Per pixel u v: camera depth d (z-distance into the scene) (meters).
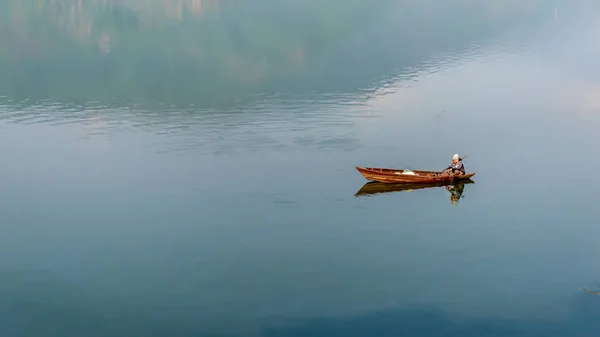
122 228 34.91
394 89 62.31
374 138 48.25
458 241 33.19
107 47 82.94
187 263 31.30
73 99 60.47
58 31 89.31
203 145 47.44
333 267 30.83
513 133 49.44
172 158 45.06
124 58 77.31
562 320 26.38
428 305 27.61
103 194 39.31
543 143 47.16
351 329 25.94
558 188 39.34
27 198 38.84
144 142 48.38
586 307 27.23
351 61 73.50
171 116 54.91
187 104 58.03
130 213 36.66
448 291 28.67
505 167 42.97
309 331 25.88
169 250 32.53
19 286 29.47
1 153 46.62
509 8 105.00
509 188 39.66
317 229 34.69
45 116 55.66
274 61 74.31
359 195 38.88
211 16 99.19
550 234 33.69
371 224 35.22
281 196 38.72
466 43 82.31
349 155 45.09
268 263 31.20
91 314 27.25
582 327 25.92
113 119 54.09
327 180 41.03
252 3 108.50
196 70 71.38
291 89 62.34
